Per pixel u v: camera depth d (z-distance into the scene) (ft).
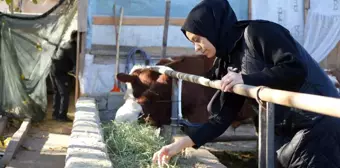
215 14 9.42
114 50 26.02
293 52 8.80
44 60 28.07
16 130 27.53
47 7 44.80
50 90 34.40
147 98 19.22
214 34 9.45
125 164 14.01
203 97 20.15
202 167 13.96
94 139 13.96
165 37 25.95
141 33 26.30
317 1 27.78
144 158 14.73
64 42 27.43
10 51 27.78
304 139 9.39
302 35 27.84
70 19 26.96
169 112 19.29
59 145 24.52
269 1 27.37
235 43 9.41
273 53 8.88
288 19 27.61
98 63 25.61
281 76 8.69
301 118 9.40
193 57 21.71
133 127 17.19
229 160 20.65
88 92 24.66
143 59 26.07
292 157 9.57
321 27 27.91
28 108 28.22
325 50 28.04
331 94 9.50
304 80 9.09
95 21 25.75
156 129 18.07
